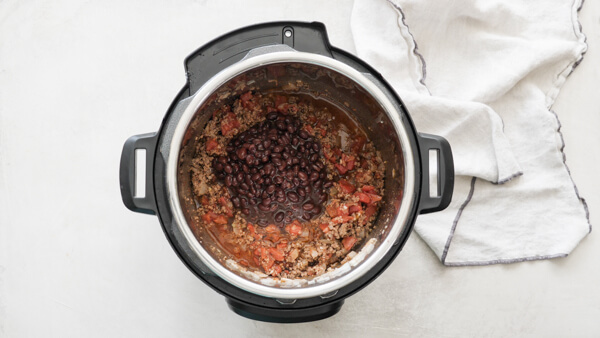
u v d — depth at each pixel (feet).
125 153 3.84
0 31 5.11
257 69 3.90
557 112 5.22
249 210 4.55
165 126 3.86
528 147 5.10
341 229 4.46
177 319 4.99
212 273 3.93
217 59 3.94
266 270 4.37
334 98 4.50
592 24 5.24
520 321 5.05
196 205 4.39
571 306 5.06
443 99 4.91
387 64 4.95
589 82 5.21
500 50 5.12
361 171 4.55
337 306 4.13
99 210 5.05
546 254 5.01
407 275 5.04
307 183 4.57
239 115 4.50
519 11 5.14
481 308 5.04
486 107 4.90
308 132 4.59
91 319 5.01
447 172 3.94
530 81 5.15
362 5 4.99
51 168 5.08
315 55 3.81
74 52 5.09
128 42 5.08
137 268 5.01
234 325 4.98
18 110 5.10
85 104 5.08
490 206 5.06
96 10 5.09
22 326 5.03
